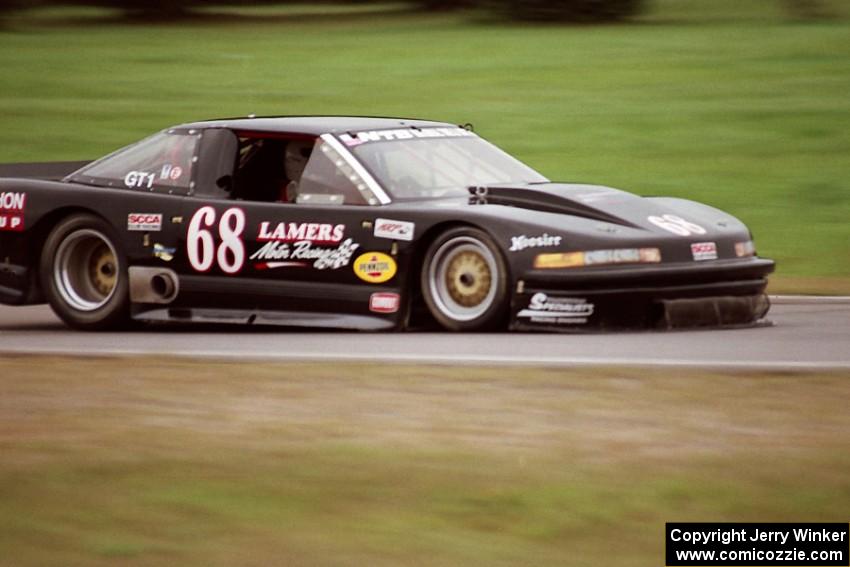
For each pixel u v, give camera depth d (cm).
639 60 8344
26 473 1439
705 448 1519
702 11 11388
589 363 1995
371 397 1816
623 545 1212
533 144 5962
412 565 1155
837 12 10794
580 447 1529
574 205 2417
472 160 2653
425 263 2403
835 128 6003
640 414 1691
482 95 7294
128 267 2642
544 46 9206
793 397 1773
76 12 12106
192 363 2095
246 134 2642
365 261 2434
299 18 11944
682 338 2267
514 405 1752
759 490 1354
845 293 3125
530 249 2311
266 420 1686
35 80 8269
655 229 2391
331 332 2503
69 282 2711
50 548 1198
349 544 1207
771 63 8012
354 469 1438
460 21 11325
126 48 9694
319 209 2484
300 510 1304
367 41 9888
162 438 1594
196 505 1317
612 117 6506
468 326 2359
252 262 2538
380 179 2488
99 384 1942
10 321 2938
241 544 1207
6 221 2741
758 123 6191
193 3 12288
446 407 1747
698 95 7025
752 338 2275
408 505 1317
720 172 5244
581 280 2284
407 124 2705
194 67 8675
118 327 2686
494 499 1330
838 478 1388
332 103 7225
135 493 1359
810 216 4466
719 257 2434
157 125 6744
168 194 2639
